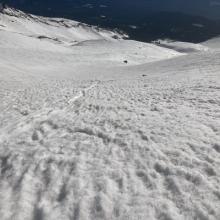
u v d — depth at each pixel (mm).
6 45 77938
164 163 8820
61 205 7594
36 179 8984
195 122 11648
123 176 8469
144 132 11391
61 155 10273
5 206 7797
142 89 22281
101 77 41906
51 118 15430
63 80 39188
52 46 99750
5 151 11289
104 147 10570
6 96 25125
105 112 15445
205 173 8023
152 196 7430
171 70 36188
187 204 6961
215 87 17703
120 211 7074
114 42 151125
